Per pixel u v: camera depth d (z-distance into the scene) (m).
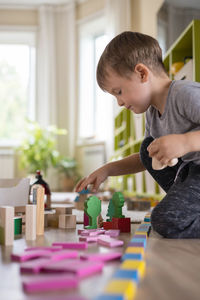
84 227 1.04
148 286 0.46
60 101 5.20
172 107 1.03
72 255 0.59
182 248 0.76
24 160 4.70
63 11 5.20
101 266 0.52
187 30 1.79
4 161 5.12
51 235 0.92
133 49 1.04
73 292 0.41
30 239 0.85
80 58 5.07
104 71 1.08
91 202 1.01
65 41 5.21
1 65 5.35
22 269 0.51
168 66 2.52
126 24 4.30
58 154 4.87
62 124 5.19
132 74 1.04
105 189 3.83
